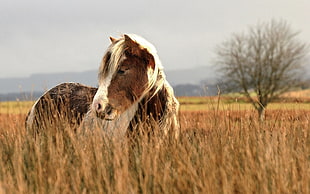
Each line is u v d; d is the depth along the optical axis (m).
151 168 5.82
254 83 45.34
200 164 6.08
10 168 6.49
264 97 44.03
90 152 6.57
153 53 7.11
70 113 8.41
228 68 47.12
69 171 6.11
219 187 5.46
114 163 5.96
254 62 46.56
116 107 6.84
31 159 6.47
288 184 5.61
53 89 9.33
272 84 44.81
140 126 6.95
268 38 48.69
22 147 7.08
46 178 5.95
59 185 5.57
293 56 46.91
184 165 5.94
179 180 5.62
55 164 6.21
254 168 5.81
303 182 5.47
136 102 7.04
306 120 7.88
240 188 5.48
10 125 8.40
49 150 6.63
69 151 6.78
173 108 7.32
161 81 7.22
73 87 9.19
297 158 6.31
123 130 7.28
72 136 7.03
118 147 6.47
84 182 5.77
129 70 6.89
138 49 6.93
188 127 7.75
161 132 7.16
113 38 7.57
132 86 6.90
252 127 7.35
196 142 6.91
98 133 7.04
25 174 6.12
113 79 6.86
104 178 5.59
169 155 6.56
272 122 7.96
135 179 5.71
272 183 5.48
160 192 5.48
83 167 5.92
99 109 6.70
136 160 6.20
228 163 5.96
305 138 7.21
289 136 7.29
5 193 5.29
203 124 7.60
